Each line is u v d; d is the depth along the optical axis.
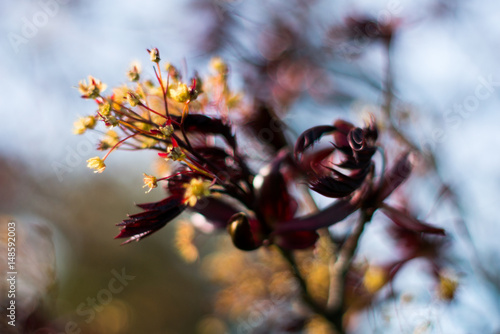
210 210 0.50
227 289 0.64
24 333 0.61
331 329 0.53
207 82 0.49
